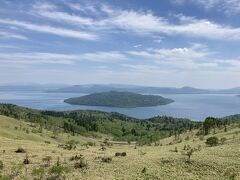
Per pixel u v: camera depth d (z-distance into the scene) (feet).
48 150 198.29
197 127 562.66
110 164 133.90
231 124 476.95
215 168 117.08
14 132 540.52
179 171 115.85
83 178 111.45
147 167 123.03
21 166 134.31
